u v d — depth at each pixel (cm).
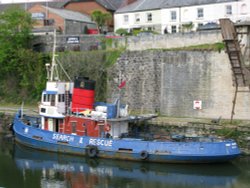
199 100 3094
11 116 3331
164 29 4353
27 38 4159
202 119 2952
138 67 3366
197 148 2341
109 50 3597
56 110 2664
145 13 4941
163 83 3244
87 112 2617
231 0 4428
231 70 2923
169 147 2375
